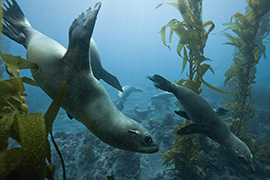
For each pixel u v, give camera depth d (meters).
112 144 1.58
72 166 8.54
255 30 5.50
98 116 1.48
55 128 14.65
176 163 5.74
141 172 7.75
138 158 8.06
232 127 6.64
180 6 5.08
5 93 0.84
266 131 10.03
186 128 3.65
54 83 1.39
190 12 4.75
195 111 3.64
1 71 9.87
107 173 7.70
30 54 1.49
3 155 0.53
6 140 0.57
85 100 1.44
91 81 1.47
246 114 6.29
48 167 0.79
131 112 18.12
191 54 4.90
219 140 3.87
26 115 0.62
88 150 9.02
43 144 0.61
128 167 7.69
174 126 11.40
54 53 1.44
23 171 0.55
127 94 19.67
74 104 1.43
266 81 37.56
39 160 0.58
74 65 1.39
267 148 7.56
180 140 5.43
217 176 5.79
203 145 6.88
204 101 3.68
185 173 5.54
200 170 5.63
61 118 16.95
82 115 1.47
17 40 1.79
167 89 3.62
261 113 12.67
